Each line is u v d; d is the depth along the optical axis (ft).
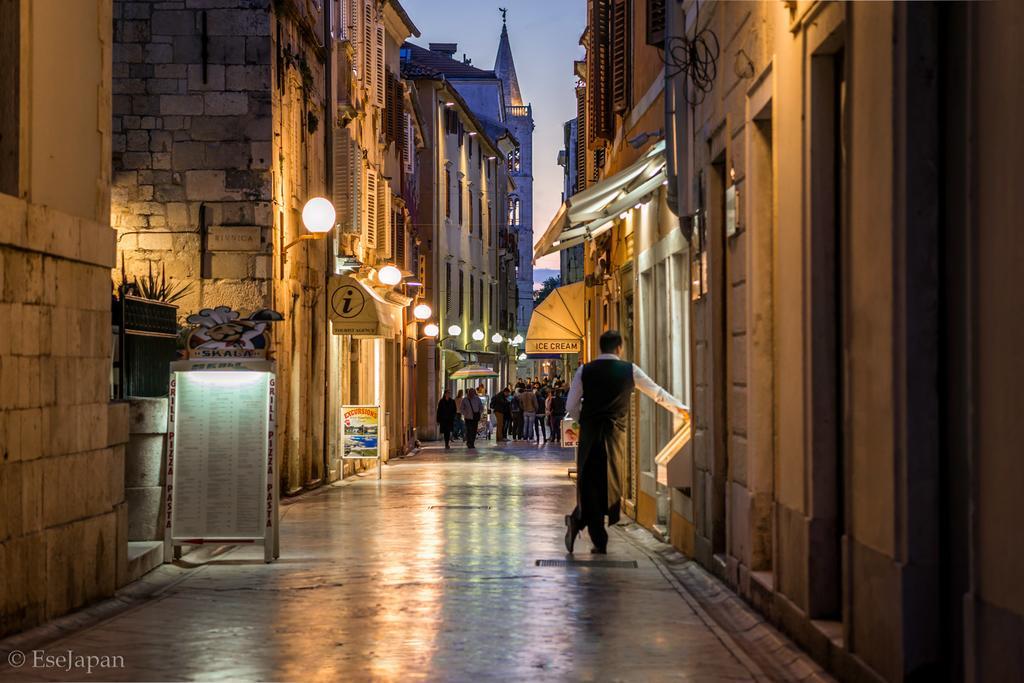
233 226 81.30
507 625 34.88
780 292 34.17
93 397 38.83
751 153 37.68
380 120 136.15
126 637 33.04
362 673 28.55
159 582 43.60
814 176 30.73
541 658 30.40
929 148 22.88
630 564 48.42
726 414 44.45
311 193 97.60
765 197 37.55
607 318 88.99
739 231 39.75
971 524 20.65
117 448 41.16
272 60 82.02
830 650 27.94
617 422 51.93
